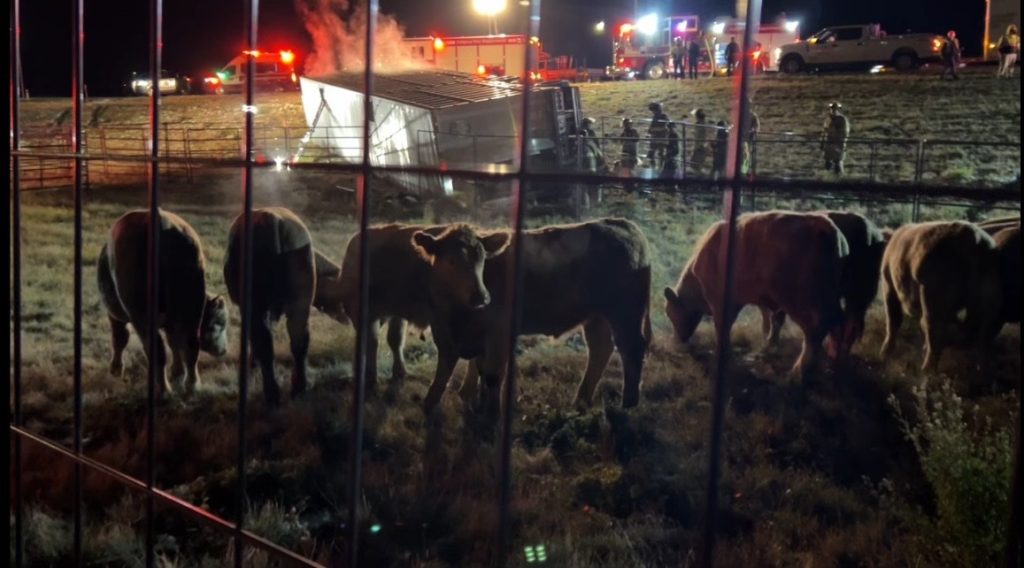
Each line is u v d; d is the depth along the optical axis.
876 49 27.44
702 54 29.41
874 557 5.06
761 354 8.77
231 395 8.13
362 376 2.37
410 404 7.45
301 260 8.00
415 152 14.00
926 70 26.84
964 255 8.05
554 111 13.84
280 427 7.13
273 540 5.14
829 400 7.39
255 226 7.92
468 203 13.42
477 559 4.94
